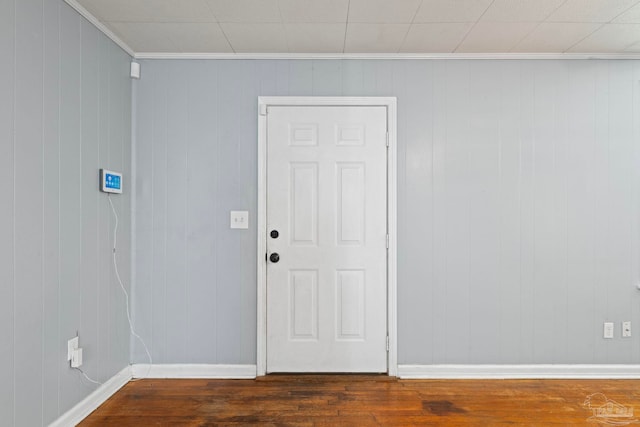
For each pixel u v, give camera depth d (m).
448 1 2.20
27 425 1.90
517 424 2.26
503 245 2.90
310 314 2.93
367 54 2.91
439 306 2.92
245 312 2.93
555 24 2.46
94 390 2.46
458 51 2.88
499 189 2.90
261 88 2.94
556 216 2.90
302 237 2.93
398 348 2.93
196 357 2.93
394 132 2.92
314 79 2.93
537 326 2.91
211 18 2.40
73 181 2.25
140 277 2.92
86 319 2.37
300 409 2.43
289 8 2.28
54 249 2.09
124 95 2.81
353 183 2.93
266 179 2.92
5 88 1.76
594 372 2.91
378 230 2.92
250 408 2.45
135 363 2.92
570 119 2.92
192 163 2.94
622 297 2.92
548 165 2.90
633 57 2.90
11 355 1.81
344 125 2.92
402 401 2.54
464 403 2.51
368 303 2.92
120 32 2.59
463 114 2.91
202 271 2.94
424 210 2.92
